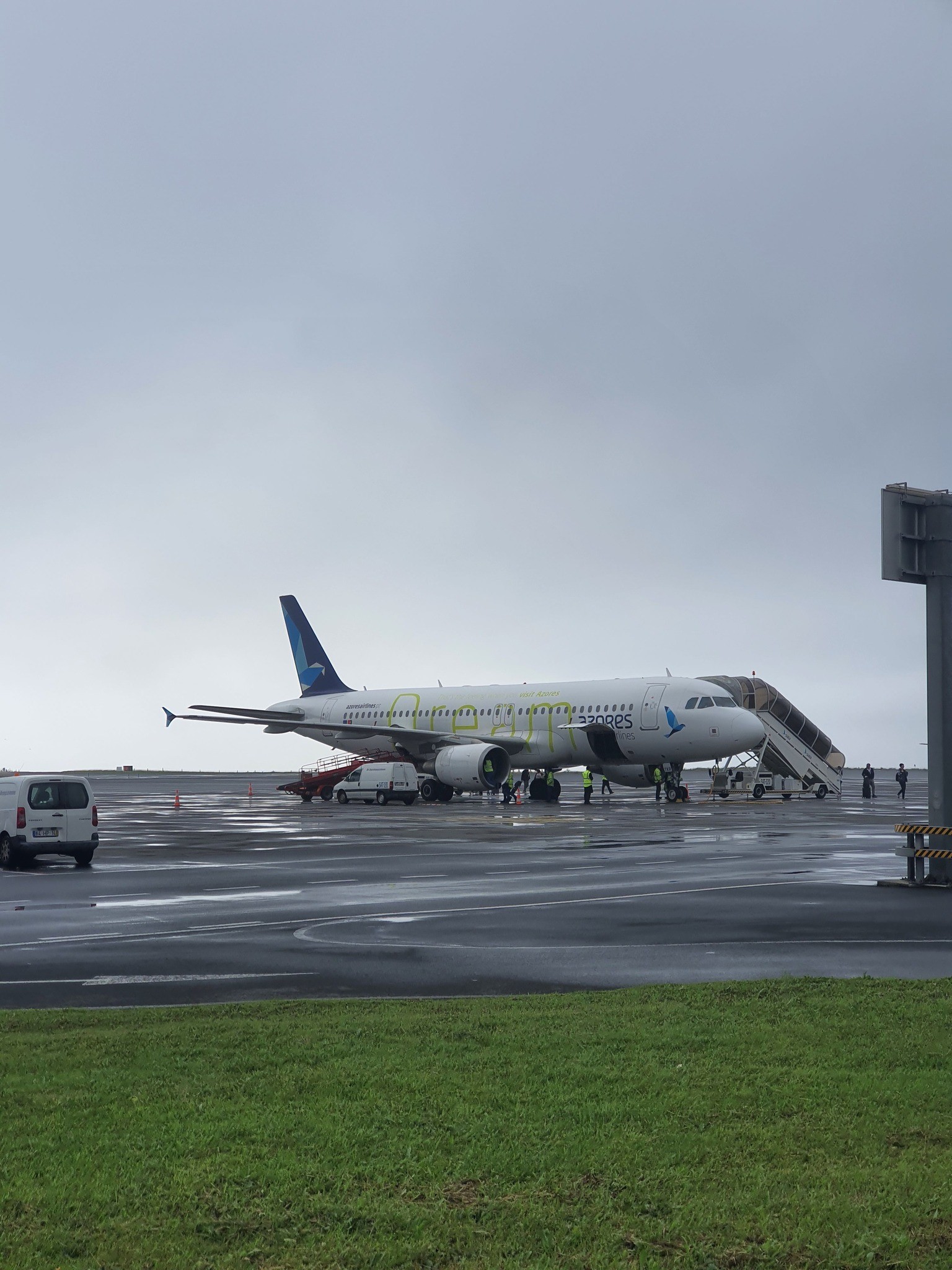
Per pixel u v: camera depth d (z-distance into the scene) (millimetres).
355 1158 7188
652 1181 6797
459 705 64688
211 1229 6203
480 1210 6414
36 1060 9664
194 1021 11398
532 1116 7977
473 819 49531
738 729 54344
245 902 22125
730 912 20297
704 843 36375
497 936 17609
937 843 24844
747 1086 8656
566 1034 10422
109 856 32750
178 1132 7684
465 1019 11117
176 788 114688
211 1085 8844
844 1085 8672
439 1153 7258
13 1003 12828
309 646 76250
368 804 63188
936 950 16172
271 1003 12297
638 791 83562
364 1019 11234
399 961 15438
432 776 63125
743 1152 7254
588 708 59062
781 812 55062
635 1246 6004
